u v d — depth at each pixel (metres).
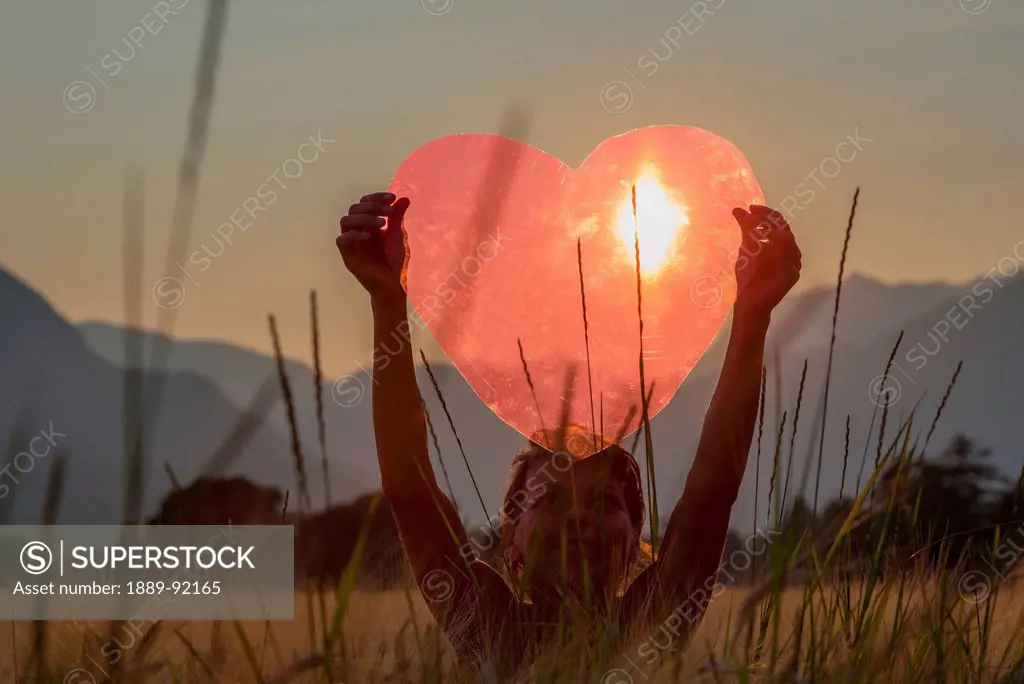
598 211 3.72
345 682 2.17
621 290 3.68
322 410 1.84
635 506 3.65
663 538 3.29
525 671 2.63
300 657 1.98
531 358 3.62
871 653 2.36
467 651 2.96
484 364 3.59
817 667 2.33
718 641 2.65
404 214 3.51
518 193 3.67
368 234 3.35
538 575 3.16
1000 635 3.01
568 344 3.63
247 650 1.99
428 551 3.22
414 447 3.27
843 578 2.68
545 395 3.62
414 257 3.57
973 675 2.65
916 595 2.80
